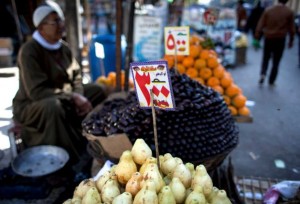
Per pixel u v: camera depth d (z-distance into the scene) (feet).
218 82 9.61
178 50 8.00
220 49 21.98
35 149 7.95
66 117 8.90
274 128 9.00
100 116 6.98
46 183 7.72
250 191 6.69
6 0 22.41
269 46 15.52
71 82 10.34
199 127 5.78
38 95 8.67
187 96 6.07
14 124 9.22
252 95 12.93
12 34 23.18
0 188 7.45
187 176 4.24
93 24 27.55
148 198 3.61
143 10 26.20
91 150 6.29
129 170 4.32
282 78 15.48
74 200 4.16
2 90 16.46
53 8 8.91
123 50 14.69
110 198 4.01
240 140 10.13
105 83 12.17
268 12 16.12
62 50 9.95
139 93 4.60
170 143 5.57
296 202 5.25
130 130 5.59
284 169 7.68
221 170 6.86
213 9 12.46
